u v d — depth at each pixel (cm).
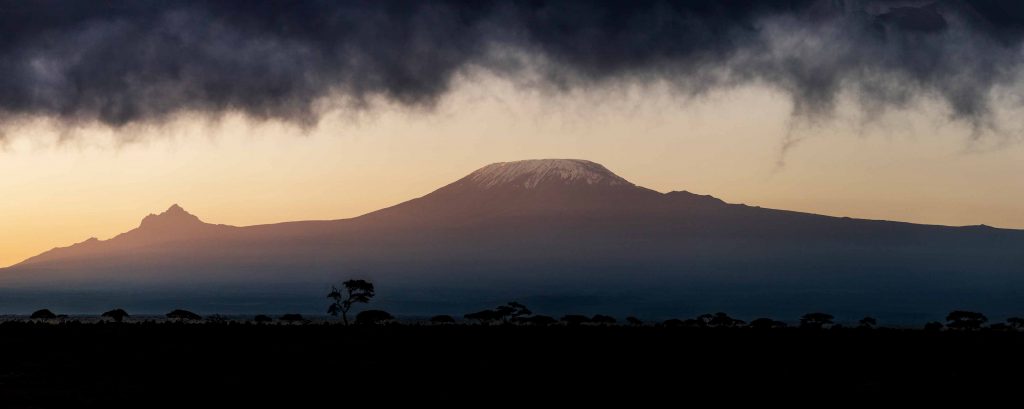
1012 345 14938
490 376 9581
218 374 9681
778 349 13325
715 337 16075
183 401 8006
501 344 13738
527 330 18038
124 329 16888
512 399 8150
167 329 16975
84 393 8406
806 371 10356
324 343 13700
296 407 7738
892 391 8781
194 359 11112
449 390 8606
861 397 8425
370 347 13012
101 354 11675
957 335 18175
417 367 10356
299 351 12250
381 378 9388
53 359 11075
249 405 7819
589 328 19612
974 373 10325
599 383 9131
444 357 11556
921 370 10594
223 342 13762
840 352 12925
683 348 13288
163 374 9662
